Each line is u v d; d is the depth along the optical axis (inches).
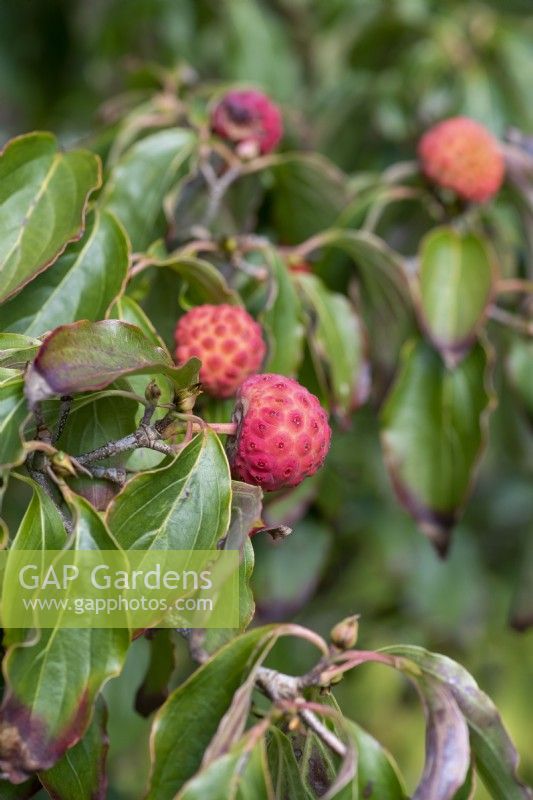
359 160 29.6
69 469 20.6
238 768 20.1
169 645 23.1
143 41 31.7
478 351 25.1
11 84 33.1
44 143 22.6
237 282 24.5
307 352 24.2
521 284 25.9
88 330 20.4
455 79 29.9
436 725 20.7
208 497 20.9
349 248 24.8
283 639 28.1
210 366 22.4
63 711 20.1
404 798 20.6
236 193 25.3
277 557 26.5
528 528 29.2
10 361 20.9
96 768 21.0
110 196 24.3
